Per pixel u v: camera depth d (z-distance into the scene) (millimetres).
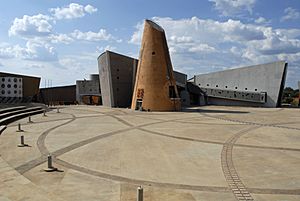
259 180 9117
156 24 35594
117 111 33875
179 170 10234
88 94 56062
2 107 31031
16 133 17766
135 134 17375
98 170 10203
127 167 10586
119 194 7969
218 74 47312
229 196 7832
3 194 7180
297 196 7816
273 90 41594
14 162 11172
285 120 24453
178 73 49062
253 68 43562
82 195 7871
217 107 41125
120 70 43438
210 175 9656
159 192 8125
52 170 10070
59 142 14969
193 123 22297
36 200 6828
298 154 12461
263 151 13016
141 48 35375
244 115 28703
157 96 33625
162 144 14539
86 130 18906
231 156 12125
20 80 42656
